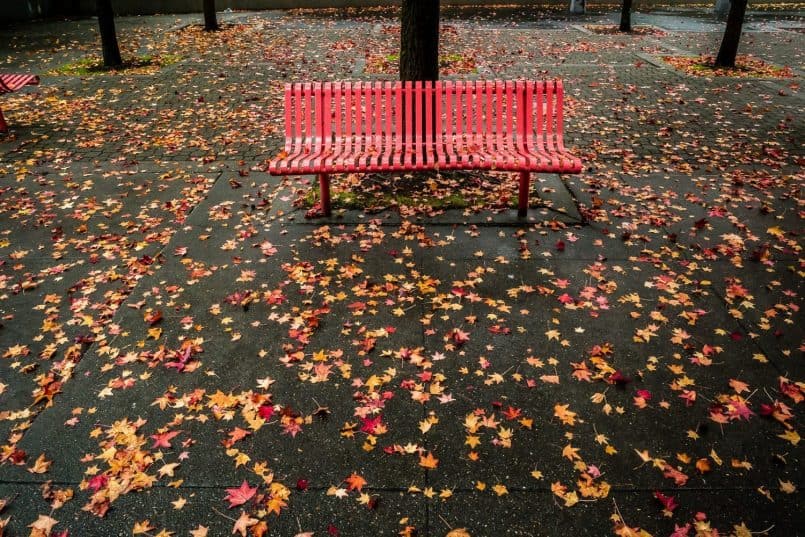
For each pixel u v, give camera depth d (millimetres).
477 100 5398
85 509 2820
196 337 4012
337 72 12086
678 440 3160
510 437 3186
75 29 18781
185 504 2850
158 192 6363
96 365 3783
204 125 8719
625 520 2736
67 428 3289
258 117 9070
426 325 4094
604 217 5578
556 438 3180
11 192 6438
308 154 5285
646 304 4297
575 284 4539
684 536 2648
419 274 4688
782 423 3244
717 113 9109
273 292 4469
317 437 3207
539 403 3418
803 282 4555
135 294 4508
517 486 2912
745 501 2818
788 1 24719
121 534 2719
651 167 6883
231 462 3070
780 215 5637
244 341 3963
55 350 3910
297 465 3041
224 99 10188
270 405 3412
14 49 15414
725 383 3545
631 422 3275
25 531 2725
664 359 3746
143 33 17703
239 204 5969
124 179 6738
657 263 4809
